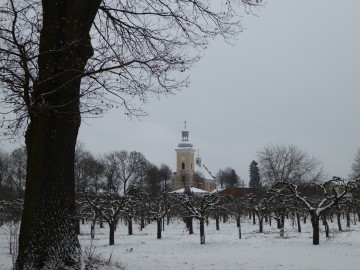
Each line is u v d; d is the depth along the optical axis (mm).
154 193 89625
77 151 90750
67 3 11000
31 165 10859
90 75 10438
